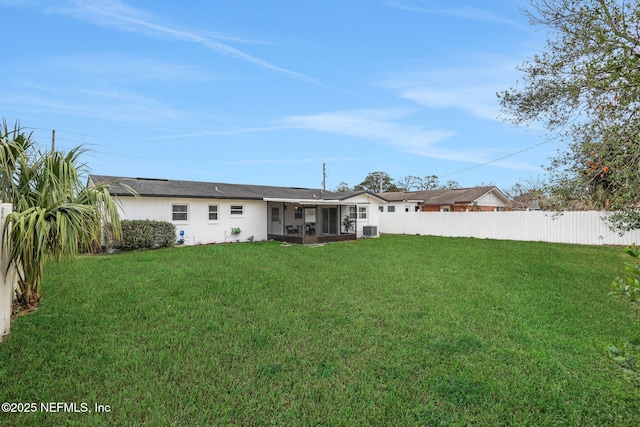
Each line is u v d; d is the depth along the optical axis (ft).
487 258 38.55
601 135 15.58
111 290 22.44
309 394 10.73
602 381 11.55
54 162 19.16
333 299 21.30
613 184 15.72
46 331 15.35
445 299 21.47
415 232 77.71
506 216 63.21
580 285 25.41
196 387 10.96
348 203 64.75
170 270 29.50
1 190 17.52
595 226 52.95
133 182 52.70
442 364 12.86
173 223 51.29
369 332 15.88
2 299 14.66
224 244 53.31
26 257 16.51
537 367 12.64
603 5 15.65
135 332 15.43
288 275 28.17
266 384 11.32
